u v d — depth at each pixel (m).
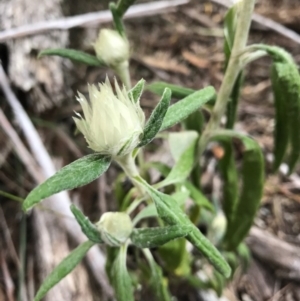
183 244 0.12
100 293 0.15
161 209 0.08
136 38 0.21
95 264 0.15
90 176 0.08
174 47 0.21
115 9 0.11
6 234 0.16
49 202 0.15
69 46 0.20
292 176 0.18
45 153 0.16
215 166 0.18
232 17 0.10
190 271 0.15
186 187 0.12
